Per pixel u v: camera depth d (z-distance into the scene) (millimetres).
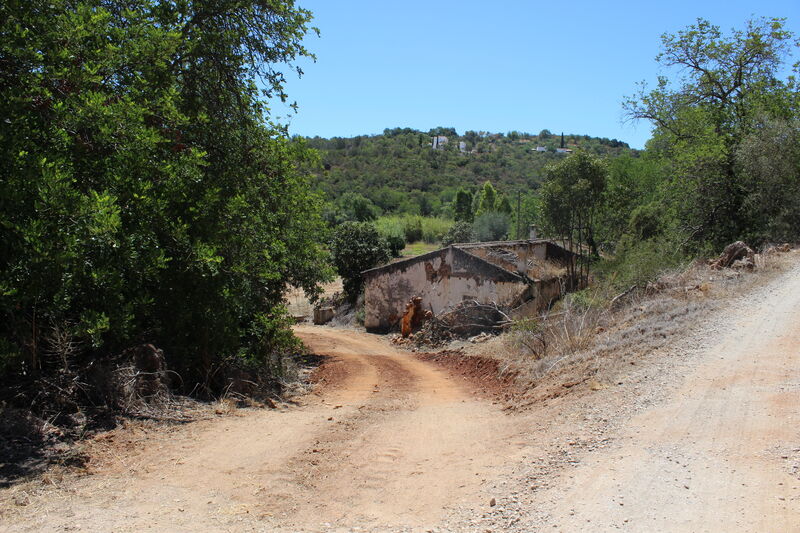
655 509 4406
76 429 6617
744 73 26625
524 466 5816
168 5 11125
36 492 4926
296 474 5949
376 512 4922
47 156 6816
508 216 60500
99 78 7652
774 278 14992
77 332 6797
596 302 15266
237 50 13055
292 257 15617
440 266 25484
